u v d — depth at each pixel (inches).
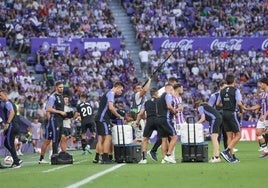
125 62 4202.8
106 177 1334.9
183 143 1856.5
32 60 4109.3
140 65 4333.2
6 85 3725.4
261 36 4475.9
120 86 1887.3
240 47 4429.1
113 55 4212.6
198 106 1996.8
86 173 1453.0
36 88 3799.2
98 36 4362.7
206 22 4662.9
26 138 3117.6
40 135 3238.2
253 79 4308.6
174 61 4288.9
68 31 4333.2
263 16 4753.9
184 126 1856.5
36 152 3127.5
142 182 1221.7
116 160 1870.1
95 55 4165.8
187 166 1646.2
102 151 1903.3
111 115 1886.1
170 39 4377.5
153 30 4525.1
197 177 1316.4
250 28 4675.2
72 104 3811.5
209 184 1173.7
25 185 1198.9
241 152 2461.9
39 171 1562.5
